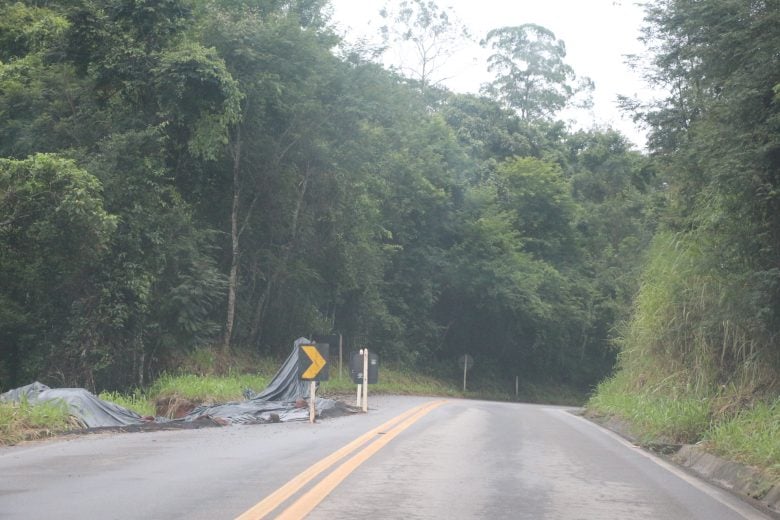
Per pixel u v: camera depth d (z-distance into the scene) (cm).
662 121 2425
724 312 1611
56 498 782
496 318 4934
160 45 2538
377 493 835
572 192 6059
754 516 817
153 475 920
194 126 2544
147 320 2409
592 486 945
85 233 2083
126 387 2378
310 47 2852
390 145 4050
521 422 1855
